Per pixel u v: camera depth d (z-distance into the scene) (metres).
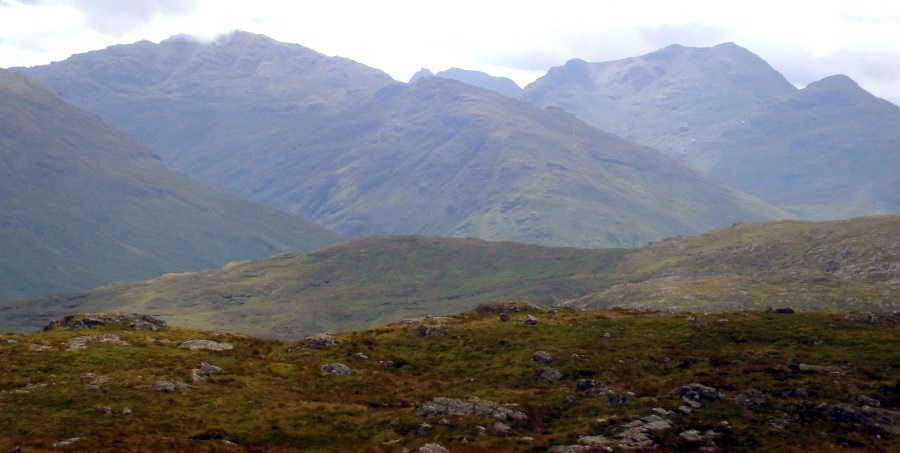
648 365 94.81
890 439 68.31
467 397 86.19
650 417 74.50
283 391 86.50
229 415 76.94
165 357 93.94
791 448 67.00
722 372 88.12
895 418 71.88
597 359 98.31
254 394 84.06
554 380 92.19
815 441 68.31
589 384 87.12
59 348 94.75
